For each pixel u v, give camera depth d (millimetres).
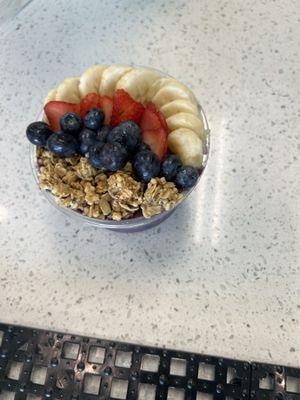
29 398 251
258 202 293
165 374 250
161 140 222
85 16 371
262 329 261
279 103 323
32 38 364
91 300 274
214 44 350
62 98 250
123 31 362
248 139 312
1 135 326
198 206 294
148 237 289
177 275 278
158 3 371
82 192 229
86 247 289
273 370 249
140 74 247
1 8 375
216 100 327
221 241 284
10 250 292
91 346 260
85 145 220
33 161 253
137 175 217
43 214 300
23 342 262
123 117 226
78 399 246
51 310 273
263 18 358
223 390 245
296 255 279
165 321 266
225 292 271
